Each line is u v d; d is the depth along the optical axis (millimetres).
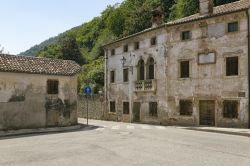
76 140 18125
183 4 52406
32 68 26016
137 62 34219
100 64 65438
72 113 28359
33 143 17438
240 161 11461
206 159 11859
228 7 28062
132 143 16297
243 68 24797
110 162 11539
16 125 24828
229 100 25547
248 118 24328
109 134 21031
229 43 25734
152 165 10930
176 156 12523
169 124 29812
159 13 35625
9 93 24578
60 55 80688
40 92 26312
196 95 27812
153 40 32188
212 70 26766
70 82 28359
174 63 29656
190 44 28406
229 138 18422
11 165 11406
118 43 37406
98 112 41406
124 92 36188
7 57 25953
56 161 11969
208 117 27000
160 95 30922
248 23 24641
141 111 33438
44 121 26453
